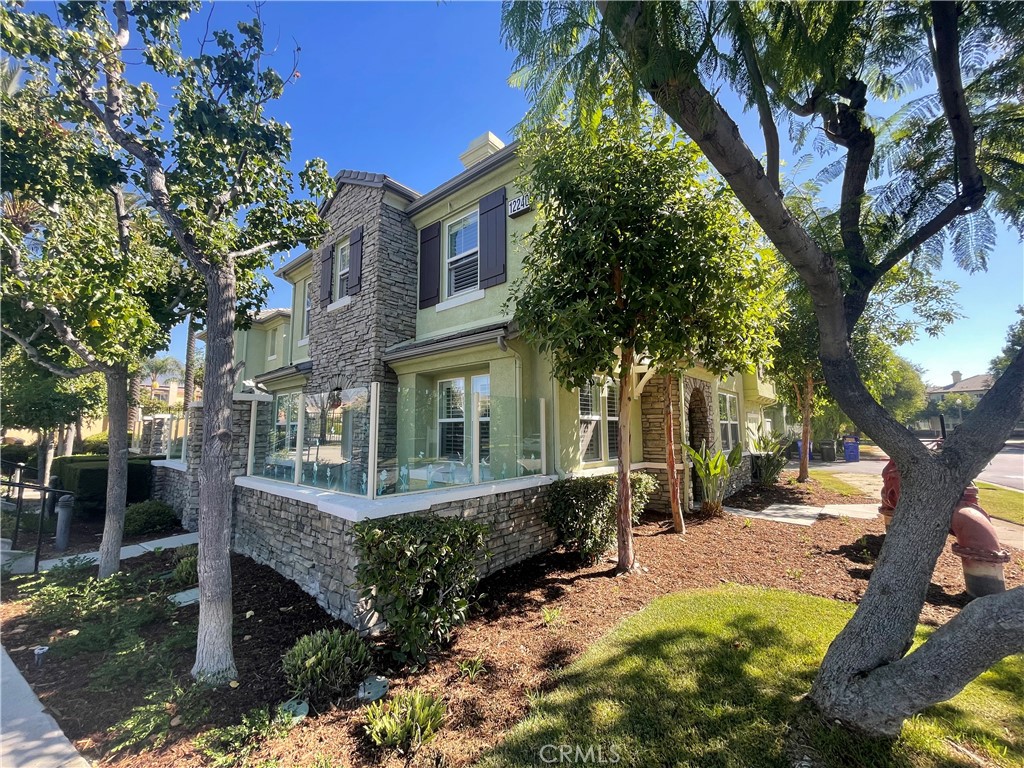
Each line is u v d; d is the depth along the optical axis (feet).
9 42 14.62
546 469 26.35
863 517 32.14
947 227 12.25
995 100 11.34
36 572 21.99
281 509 22.39
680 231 18.94
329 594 17.76
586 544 22.17
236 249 17.84
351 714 11.57
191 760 10.02
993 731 10.12
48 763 9.92
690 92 7.75
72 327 20.49
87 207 22.97
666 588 19.03
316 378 40.52
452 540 15.47
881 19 10.70
